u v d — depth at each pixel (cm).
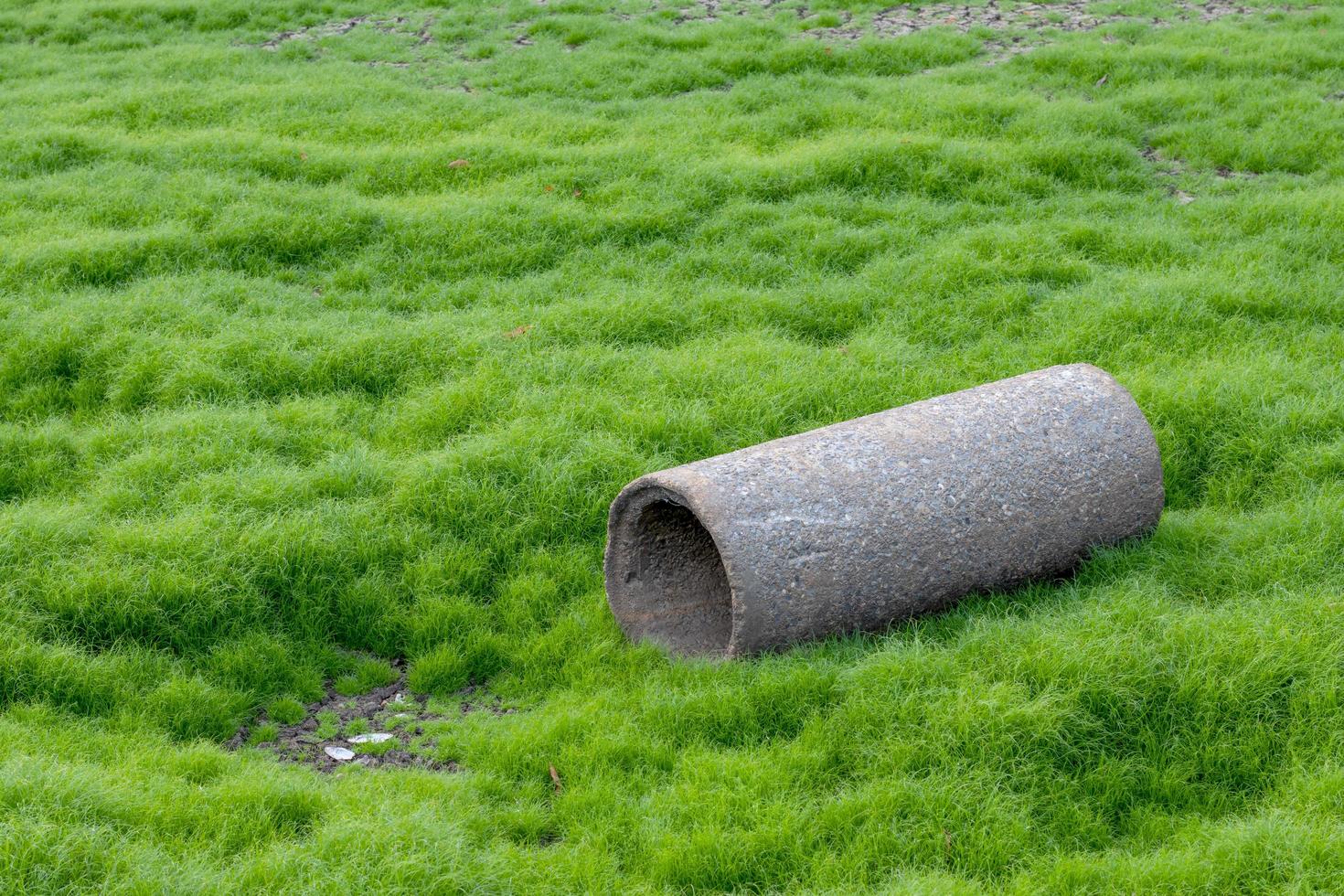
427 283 984
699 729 497
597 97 1405
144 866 394
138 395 807
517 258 1010
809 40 1526
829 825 434
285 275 1001
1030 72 1410
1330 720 457
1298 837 402
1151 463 606
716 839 425
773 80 1422
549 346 859
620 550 587
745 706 498
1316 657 480
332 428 770
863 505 543
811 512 536
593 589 629
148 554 599
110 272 967
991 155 1157
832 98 1347
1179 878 395
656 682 538
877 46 1499
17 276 945
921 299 923
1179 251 979
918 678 494
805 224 1046
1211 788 451
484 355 840
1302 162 1158
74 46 1683
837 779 462
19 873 377
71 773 431
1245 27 1555
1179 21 1605
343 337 860
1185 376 776
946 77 1414
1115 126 1227
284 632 597
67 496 692
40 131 1252
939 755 457
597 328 876
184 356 829
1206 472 713
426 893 395
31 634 552
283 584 609
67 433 758
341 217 1060
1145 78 1378
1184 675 479
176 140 1256
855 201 1108
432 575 630
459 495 675
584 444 716
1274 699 473
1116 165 1160
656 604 595
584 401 771
